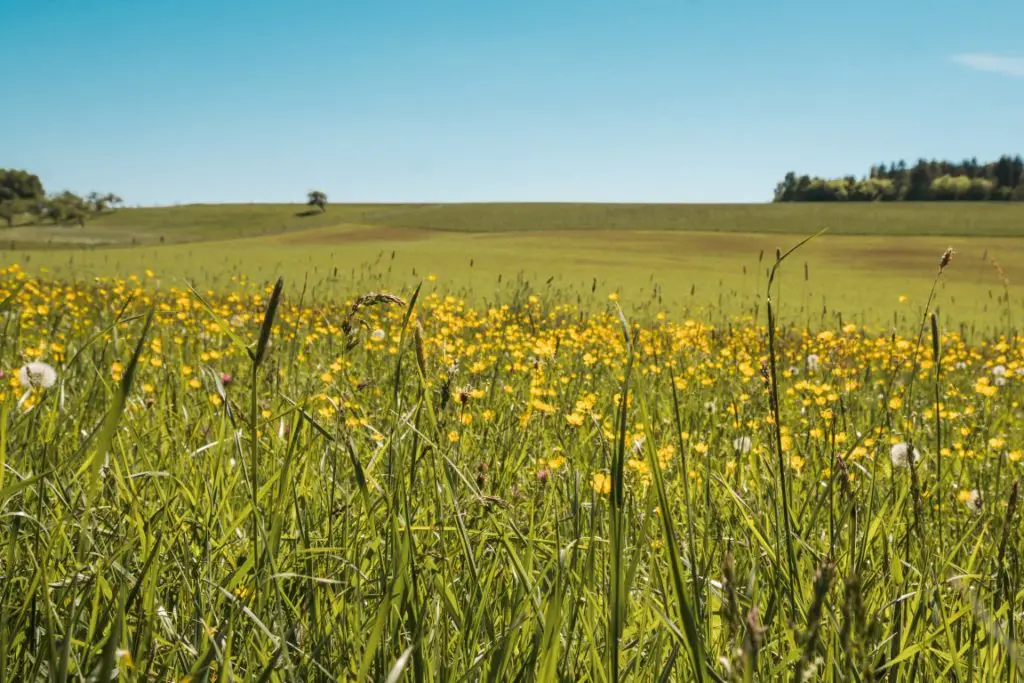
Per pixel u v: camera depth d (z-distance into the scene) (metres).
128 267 37.09
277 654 1.88
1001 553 2.28
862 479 3.42
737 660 1.35
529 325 8.80
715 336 14.16
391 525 2.38
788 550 2.09
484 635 2.39
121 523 2.65
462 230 122.00
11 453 2.96
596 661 2.09
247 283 26.64
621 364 7.77
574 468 2.99
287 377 6.22
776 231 115.62
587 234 109.19
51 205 170.25
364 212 188.25
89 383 4.37
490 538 2.64
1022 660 2.03
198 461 3.38
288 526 2.87
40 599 2.24
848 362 9.82
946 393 6.66
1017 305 33.91
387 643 2.05
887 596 2.56
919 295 40.22
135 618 2.28
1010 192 198.25
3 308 3.23
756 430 4.73
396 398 2.22
